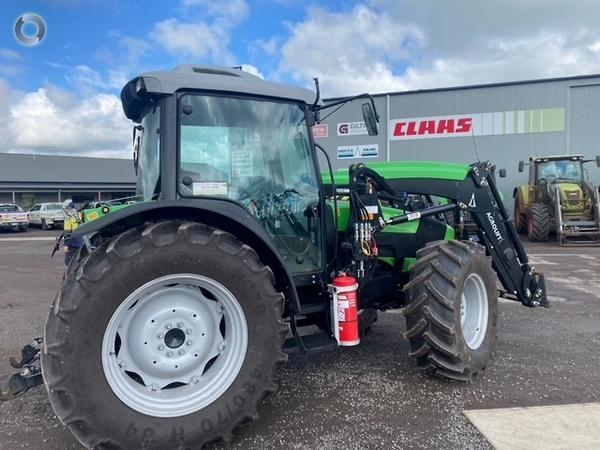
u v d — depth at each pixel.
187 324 2.93
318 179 3.74
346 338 3.46
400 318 5.75
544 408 3.32
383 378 3.90
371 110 3.70
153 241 2.72
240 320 2.94
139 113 3.70
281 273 3.28
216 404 2.84
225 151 3.37
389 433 3.02
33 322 5.96
